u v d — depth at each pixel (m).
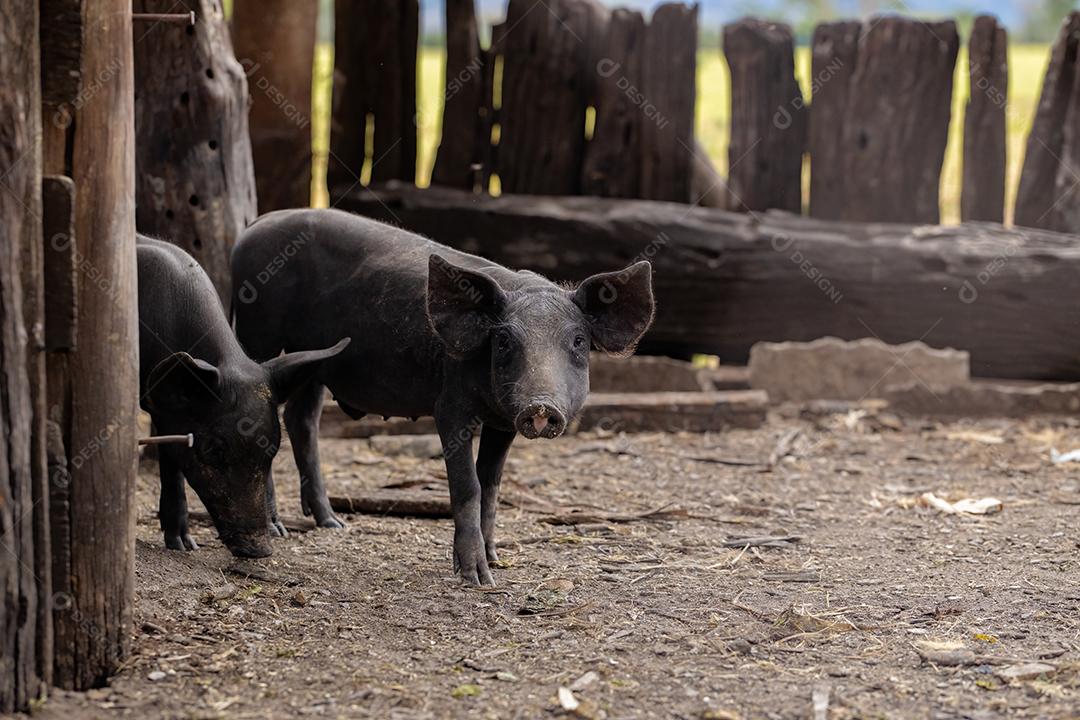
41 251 4.53
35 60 4.46
